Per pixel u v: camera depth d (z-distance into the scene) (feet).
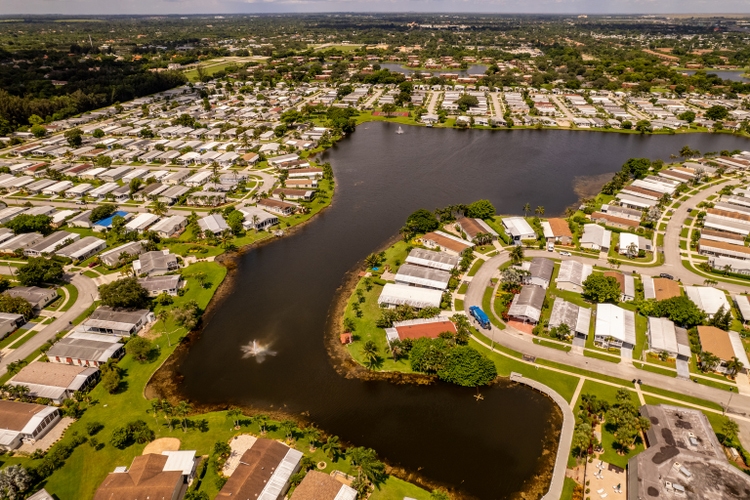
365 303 496.23
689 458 303.27
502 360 414.82
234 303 510.17
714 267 551.18
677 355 409.90
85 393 381.40
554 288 518.78
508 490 306.35
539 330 448.24
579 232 643.86
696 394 373.81
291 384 397.60
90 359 407.23
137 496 278.87
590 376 395.34
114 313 464.24
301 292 529.04
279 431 348.59
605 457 321.52
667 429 328.29
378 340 442.91
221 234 645.51
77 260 576.61
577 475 310.04
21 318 461.37
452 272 539.70
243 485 289.33
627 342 422.00
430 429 352.90
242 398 383.24
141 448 330.34
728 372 393.09
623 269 557.33
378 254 597.11
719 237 614.75
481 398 380.58
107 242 625.00
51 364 397.60
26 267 515.09
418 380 399.85
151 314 475.31
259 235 654.53
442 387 392.47
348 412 369.09
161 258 564.71
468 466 323.16
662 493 281.95
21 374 387.14
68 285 529.86
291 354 433.07
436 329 441.27
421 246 608.60
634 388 380.78
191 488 299.99
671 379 390.01
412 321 452.76
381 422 359.66
